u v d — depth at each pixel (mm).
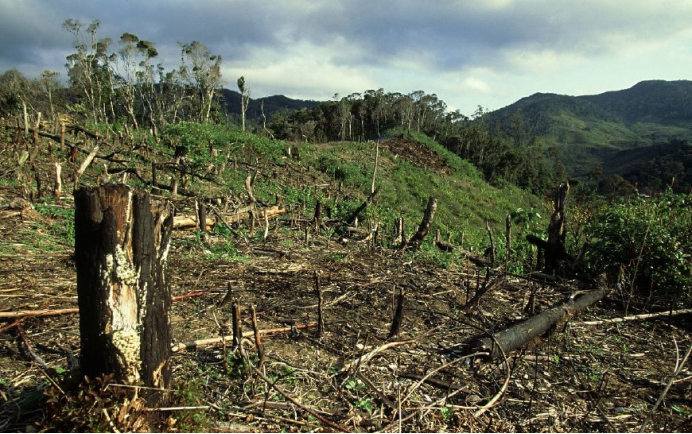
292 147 24359
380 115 58531
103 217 2273
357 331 4332
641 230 6031
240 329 3461
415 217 19500
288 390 3209
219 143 20734
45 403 2518
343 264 6824
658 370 3902
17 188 9172
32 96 35688
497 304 5398
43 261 5699
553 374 3727
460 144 47688
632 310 5430
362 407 3082
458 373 3646
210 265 6223
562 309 4645
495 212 27156
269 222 9688
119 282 2320
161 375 2523
